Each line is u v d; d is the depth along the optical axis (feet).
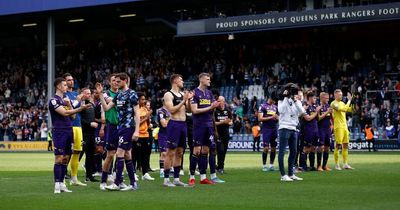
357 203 37.99
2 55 214.69
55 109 46.70
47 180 59.67
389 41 158.92
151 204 38.47
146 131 60.13
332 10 146.92
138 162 65.72
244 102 155.53
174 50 186.09
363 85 150.41
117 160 47.91
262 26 154.71
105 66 193.88
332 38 165.07
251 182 53.88
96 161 61.98
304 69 161.79
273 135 69.97
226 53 176.65
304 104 67.82
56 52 209.87
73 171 53.67
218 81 172.45
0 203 39.65
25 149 169.68
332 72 159.33
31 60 208.74
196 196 42.70
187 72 179.11
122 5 168.45
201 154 52.75
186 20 165.17
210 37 180.55
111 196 43.37
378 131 135.64
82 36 209.67
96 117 60.49
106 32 204.64
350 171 66.44
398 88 145.48
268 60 170.60
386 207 36.06
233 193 44.42
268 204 37.91
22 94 196.95
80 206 37.88
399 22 151.64
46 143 166.30
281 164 55.42
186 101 50.70
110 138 48.62
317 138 67.56
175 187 49.88
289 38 169.58
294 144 55.52
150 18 179.42
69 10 173.37
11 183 56.03
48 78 176.55
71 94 54.39
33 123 176.35
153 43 191.42
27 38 216.13
